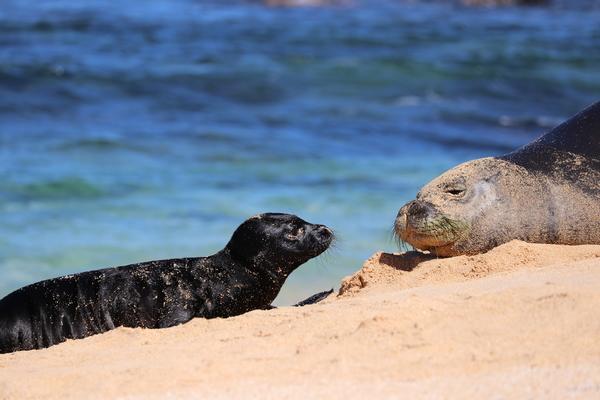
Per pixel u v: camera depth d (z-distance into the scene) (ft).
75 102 275.80
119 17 402.11
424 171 222.07
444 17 446.60
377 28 404.77
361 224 177.37
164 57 331.77
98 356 67.72
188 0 454.81
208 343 66.69
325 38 376.48
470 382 54.13
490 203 88.07
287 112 280.92
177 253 160.97
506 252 82.43
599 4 510.99
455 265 82.53
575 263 76.13
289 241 93.97
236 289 91.86
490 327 61.72
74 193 194.18
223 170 217.15
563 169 90.58
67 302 87.20
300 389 55.01
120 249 162.71
